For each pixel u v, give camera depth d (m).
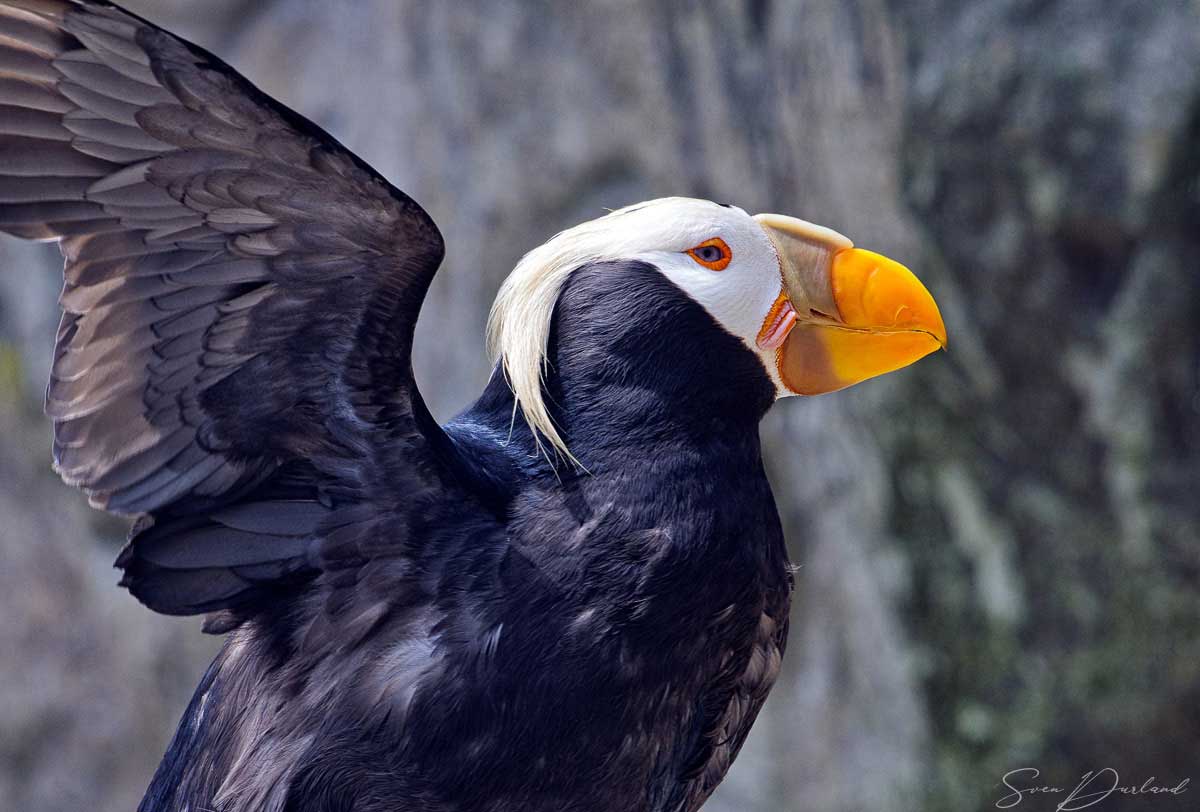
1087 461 14.34
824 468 13.41
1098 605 13.84
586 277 5.58
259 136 4.77
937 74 14.41
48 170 4.84
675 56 12.93
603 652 5.26
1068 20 14.43
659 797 5.71
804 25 13.56
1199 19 14.23
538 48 12.82
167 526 5.48
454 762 5.28
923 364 14.06
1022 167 14.38
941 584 13.61
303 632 5.50
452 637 5.29
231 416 5.38
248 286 5.17
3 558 13.95
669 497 5.39
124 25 4.51
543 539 5.36
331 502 5.49
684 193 13.00
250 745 5.46
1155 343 14.41
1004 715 13.41
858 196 13.95
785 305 5.66
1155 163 14.26
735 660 5.62
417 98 12.86
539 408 5.39
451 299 12.82
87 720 14.00
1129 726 13.45
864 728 13.26
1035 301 14.48
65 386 5.21
